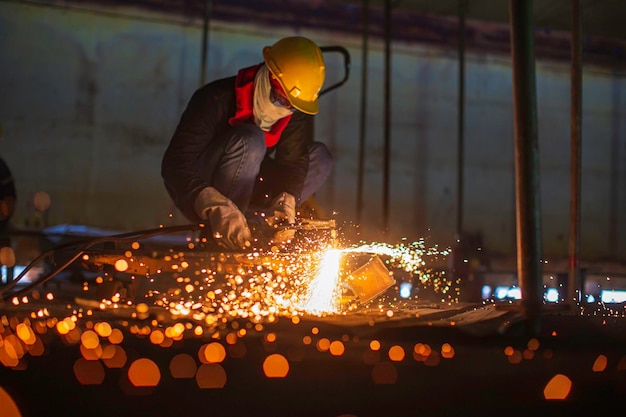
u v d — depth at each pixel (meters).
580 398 1.47
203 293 3.29
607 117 10.29
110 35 8.64
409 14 9.50
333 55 9.27
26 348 1.82
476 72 9.75
